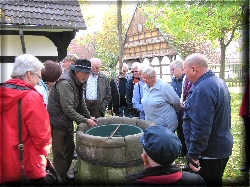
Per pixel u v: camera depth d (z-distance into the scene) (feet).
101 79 14.89
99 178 9.24
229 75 69.26
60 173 10.53
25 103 6.27
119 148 9.02
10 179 6.32
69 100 9.97
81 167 9.78
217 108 7.39
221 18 27.86
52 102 10.19
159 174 4.42
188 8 27.30
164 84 11.59
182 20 28.40
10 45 21.63
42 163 6.70
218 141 7.60
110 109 18.29
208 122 7.22
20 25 20.51
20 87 6.41
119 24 32.27
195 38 37.99
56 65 9.34
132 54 74.69
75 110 10.58
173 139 4.51
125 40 76.23
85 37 43.45
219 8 24.44
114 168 9.07
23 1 22.45
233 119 22.71
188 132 8.19
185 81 12.07
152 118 11.83
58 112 10.18
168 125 11.60
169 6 28.63
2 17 20.24
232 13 25.13
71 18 22.84
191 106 7.59
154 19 34.32
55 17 22.26
